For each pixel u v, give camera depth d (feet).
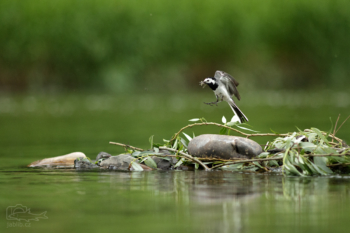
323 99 77.25
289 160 20.75
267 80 103.04
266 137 35.09
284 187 17.16
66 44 91.45
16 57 89.56
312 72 105.70
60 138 37.88
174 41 97.96
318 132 22.07
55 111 64.69
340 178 19.36
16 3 89.76
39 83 91.25
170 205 14.25
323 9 104.83
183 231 11.62
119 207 14.07
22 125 49.19
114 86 93.25
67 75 92.48
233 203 14.48
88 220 12.69
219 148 22.93
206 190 16.65
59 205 14.40
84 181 18.88
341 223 12.22
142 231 11.65
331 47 105.29
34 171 22.02
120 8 95.14
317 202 14.55
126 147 25.52
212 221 12.48
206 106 71.26
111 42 93.86
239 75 101.71
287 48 104.47
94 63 93.25
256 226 12.01
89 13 93.35
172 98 84.99
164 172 21.62
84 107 70.28
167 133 39.42
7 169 22.70
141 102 77.97
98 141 35.37
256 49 102.68
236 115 26.03
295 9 104.32
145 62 96.22
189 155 23.00
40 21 90.48
